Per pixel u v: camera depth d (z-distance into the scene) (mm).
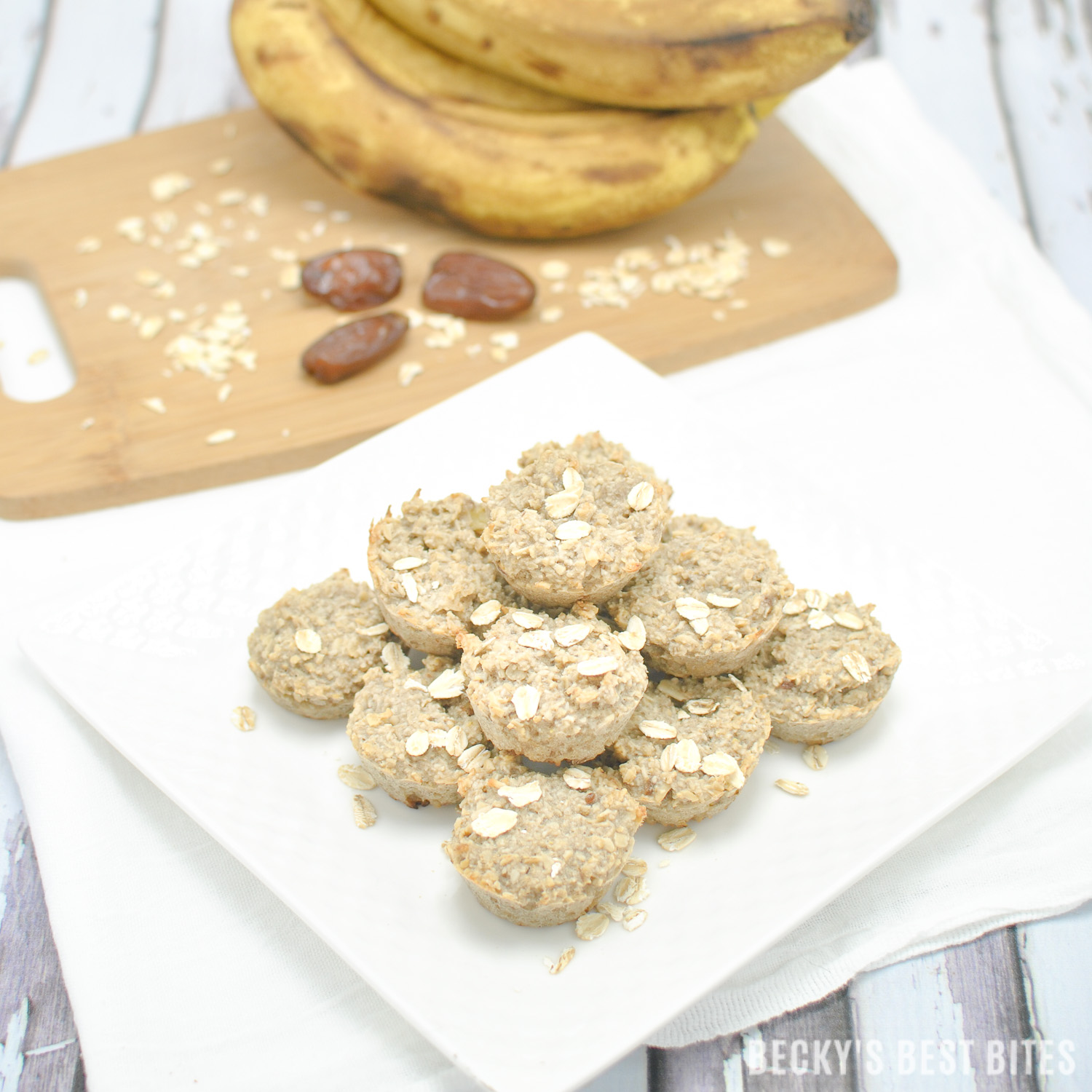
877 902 488
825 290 675
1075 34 814
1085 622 561
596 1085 474
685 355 655
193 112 780
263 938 478
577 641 475
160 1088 455
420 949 450
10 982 496
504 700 464
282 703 499
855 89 779
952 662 510
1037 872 493
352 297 664
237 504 610
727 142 679
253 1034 463
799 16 623
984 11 817
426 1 653
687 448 576
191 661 511
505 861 451
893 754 491
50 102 779
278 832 470
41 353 663
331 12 682
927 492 609
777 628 507
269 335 660
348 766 490
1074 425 635
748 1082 478
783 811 480
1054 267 715
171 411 627
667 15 630
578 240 704
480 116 675
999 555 585
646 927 457
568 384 592
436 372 645
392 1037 461
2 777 539
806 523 552
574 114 678
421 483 563
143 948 477
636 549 491
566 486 502
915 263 703
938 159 746
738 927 450
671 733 478
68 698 497
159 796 504
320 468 560
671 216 714
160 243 697
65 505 603
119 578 525
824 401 646
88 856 493
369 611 512
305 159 741
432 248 698
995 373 656
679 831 476
